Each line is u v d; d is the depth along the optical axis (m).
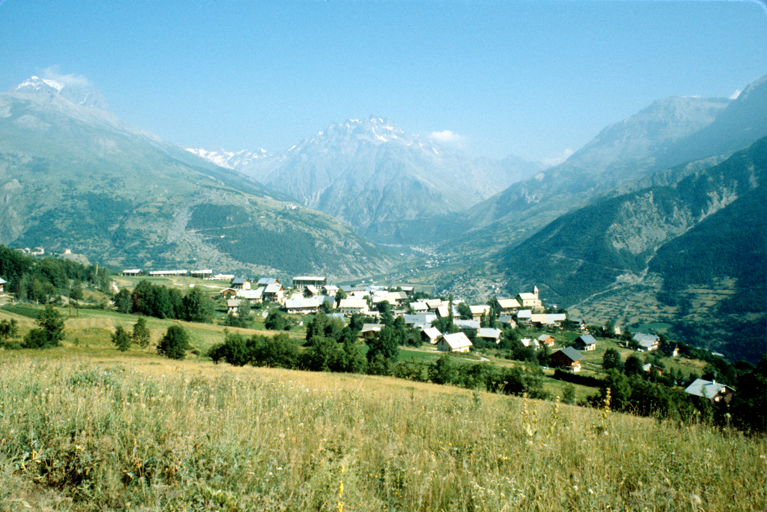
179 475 5.23
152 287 84.31
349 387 15.59
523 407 8.75
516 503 4.81
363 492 5.20
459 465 6.27
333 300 133.00
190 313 85.75
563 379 51.62
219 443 5.86
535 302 150.88
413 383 34.25
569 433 7.71
